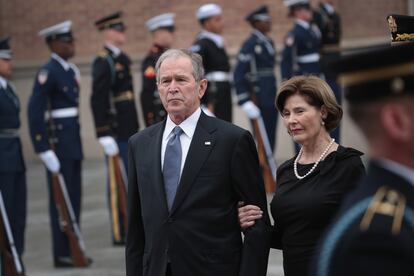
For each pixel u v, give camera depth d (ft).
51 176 64.64
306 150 31.58
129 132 71.10
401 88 15.79
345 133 96.73
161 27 72.74
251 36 86.17
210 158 31.63
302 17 89.30
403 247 14.99
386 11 107.96
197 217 31.14
